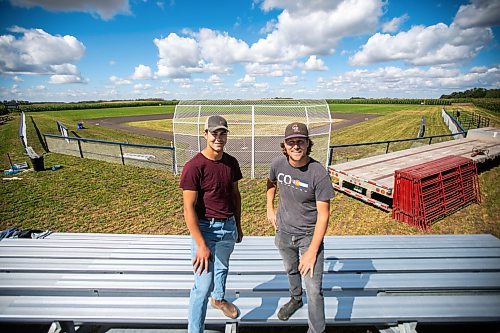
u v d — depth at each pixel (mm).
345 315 2523
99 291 2820
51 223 7289
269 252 3949
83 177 11195
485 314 2559
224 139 2119
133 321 2467
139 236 4883
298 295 2500
